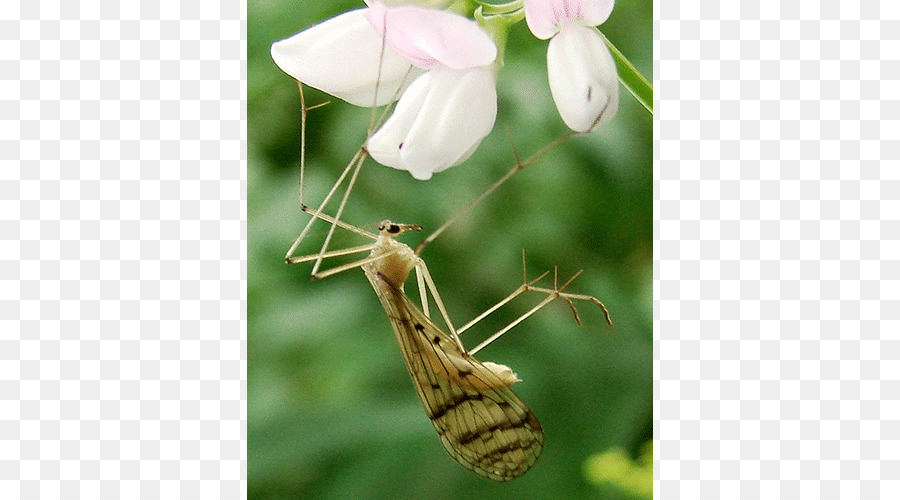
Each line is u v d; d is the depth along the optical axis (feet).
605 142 0.71
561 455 0.68
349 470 0.68
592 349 0.70
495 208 0.71
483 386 0.58
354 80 0.54
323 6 0.72
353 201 0.71
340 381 0.71
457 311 0.70
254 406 0.70
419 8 0.52
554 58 0.53
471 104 0.53
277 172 0.73
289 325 0.70
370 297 0.71
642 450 0.69
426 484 0.68
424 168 0.52
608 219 0.72
